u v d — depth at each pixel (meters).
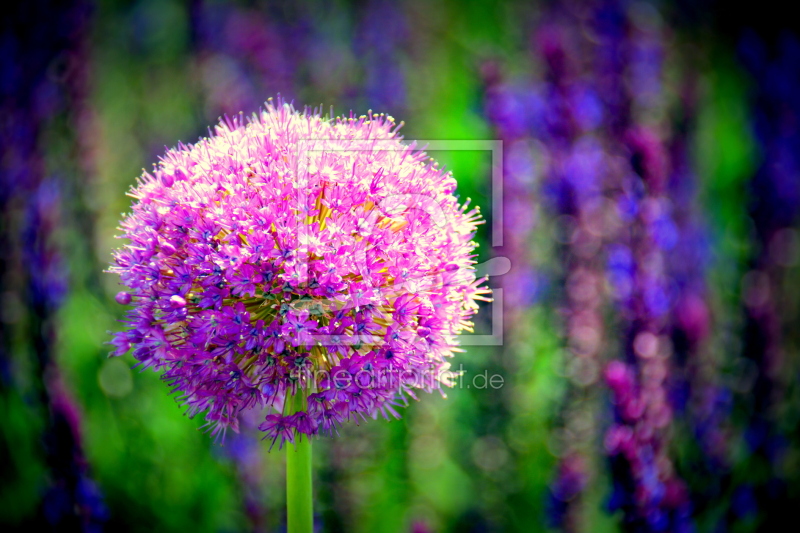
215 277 2.70
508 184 5.09
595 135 5.06
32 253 4.66
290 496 2.96
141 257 2.91
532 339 5.20
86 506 4.43
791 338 5.75
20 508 4.86
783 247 5.61
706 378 5.12
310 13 8.26
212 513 4.76
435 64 8.20
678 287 5.09
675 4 7.54
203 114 6.44
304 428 2.79
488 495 4.93
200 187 2.85
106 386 5.24
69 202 5.64
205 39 6.91
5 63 5.43
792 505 5.04
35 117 5.40
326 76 7.82
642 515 4.08
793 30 7.02
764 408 5.10
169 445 5.04
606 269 4.70
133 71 8.48
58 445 4.38
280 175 2.76
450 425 5.09
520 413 5.05
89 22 6.24
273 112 3.21
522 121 5.26
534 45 5.72
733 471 5.00
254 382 2.79
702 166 6.50
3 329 5.19
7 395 5.18
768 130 6.00
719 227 6.52
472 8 8.55
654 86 5.46
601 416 4.79
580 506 4.69
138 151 7.33
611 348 4.83
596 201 4.96
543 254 5.27
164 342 2.82
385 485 4.84
